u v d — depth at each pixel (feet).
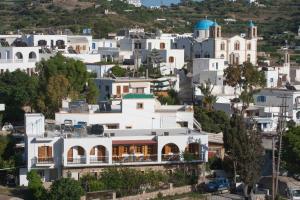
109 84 485.15
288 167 368.27
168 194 342.85
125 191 335.26
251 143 349.41
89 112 380.37
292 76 653.71
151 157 351.05
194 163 358.84
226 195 347.15
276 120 463.01
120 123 379.14
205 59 599.98
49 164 339.16
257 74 538.06
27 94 465.06
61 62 481.05
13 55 580.71
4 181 348.38
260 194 346.33
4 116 448.24
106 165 343.05
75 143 338.34
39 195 318.24
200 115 439.63
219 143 381.19
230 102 500.33
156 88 526.57
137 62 614.34
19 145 370.53
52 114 444.96
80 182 330.75
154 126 383.45
